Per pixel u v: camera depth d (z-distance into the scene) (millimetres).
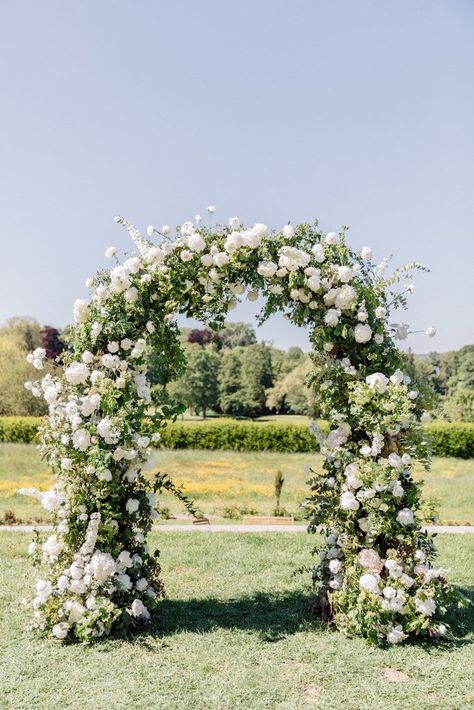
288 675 4574
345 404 5691
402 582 5195
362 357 5707
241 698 4230
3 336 47469
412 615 5188
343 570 5562
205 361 45094
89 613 5223
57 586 5387
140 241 5695
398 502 5383
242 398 48531
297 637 5293
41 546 5801
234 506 12180
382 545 5516
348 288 5504
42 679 4504
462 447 23109
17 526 10477
